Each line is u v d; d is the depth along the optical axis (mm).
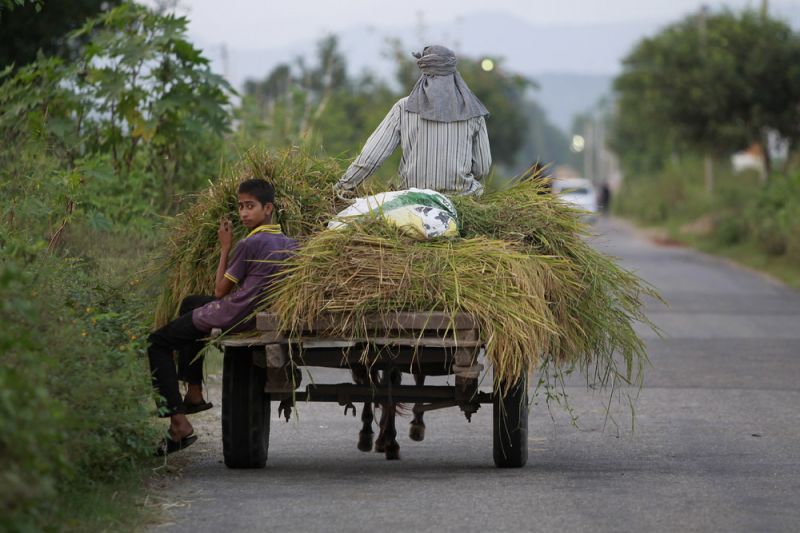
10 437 11250
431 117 19625
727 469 18750
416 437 20500
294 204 19094
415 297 16359
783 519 15109
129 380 16266
